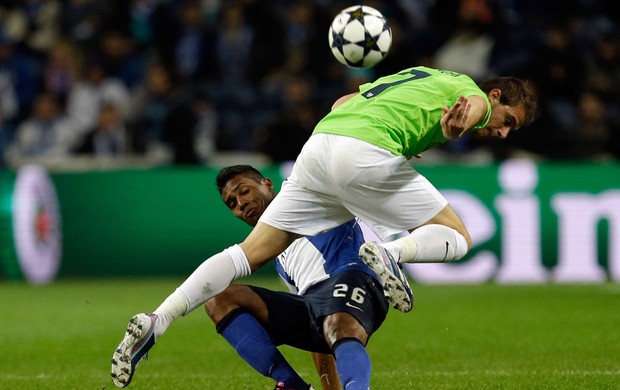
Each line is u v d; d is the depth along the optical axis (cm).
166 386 2255
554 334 3139
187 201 5300
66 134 6081
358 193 1895
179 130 5684
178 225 5300
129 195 5338
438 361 2620
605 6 6694
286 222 1902
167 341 3073
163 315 1794
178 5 6894
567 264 5028
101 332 3331
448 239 1889
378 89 1997
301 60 6200
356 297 1777
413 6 6694
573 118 5856
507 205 5062
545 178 5050
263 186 2012
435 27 6338
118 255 5331
